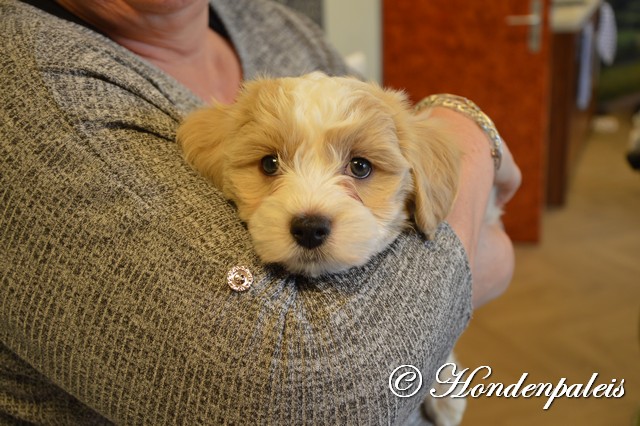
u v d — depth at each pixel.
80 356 0.78
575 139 4.46
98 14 1.07
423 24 3.41
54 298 0.78
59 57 0.87
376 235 0.85
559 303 2.93
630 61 6.32
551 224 3.77
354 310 0.79
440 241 0.93
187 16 1.15
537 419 2.21
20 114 0.81
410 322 0.81
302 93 0.95
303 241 0.80
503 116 3.41
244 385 0.74
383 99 0.99
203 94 1.23
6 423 0.94
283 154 0.92
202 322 0.75
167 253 0.77
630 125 5.71
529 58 3.30
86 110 0.83
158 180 0.83
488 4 3.28
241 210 0.89
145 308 0.76
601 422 2.18
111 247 0.77
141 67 0.99
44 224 0.79
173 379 0.75
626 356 2.52
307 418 0.75
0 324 0.84
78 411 0.95
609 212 3.90
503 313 2.86
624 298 2.95
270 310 0.76
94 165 0.80
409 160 0.94
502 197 1.33
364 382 0.76
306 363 0.75
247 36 1.38
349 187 0.90
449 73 3.47
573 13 4.09
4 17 0.93
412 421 1.19
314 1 2.93
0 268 0.80
